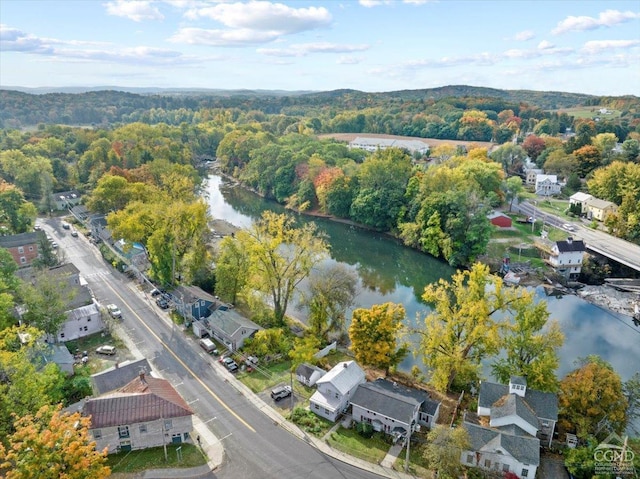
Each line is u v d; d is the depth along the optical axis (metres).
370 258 117.50
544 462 46.81
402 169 138.88
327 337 73.25
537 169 179.38
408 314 85.12
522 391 51.78
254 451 47.62
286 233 78.94
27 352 50.81
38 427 36.38
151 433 47.25
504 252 112.69
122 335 70.06
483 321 57.66
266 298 81.94
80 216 128.25
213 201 169.25
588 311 88.62
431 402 53.12
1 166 150.75
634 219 112.12
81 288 77.12
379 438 50.16
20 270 87.12
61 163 159.25
